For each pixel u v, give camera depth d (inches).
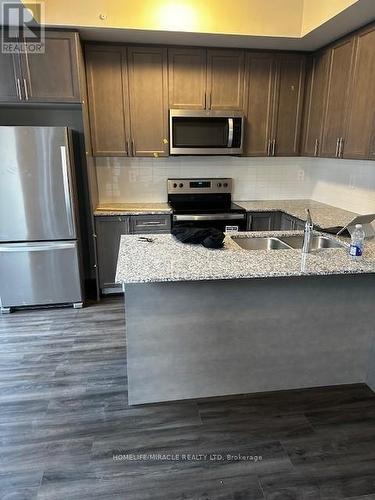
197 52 136.9
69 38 119.4
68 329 119.8
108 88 135.7
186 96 140.6
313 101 143.2
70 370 97.3
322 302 84.2
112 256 142.9
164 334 79.8
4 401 85.1
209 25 119.3
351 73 116.4
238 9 119.4
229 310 80.8
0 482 64.3
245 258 79.2
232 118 142.4
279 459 69.5
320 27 112.3
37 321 125.6
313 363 88.4
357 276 83.8
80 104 127.5
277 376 87.8
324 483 64.6
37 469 67.1
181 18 118.0
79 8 113.5
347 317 86.4
